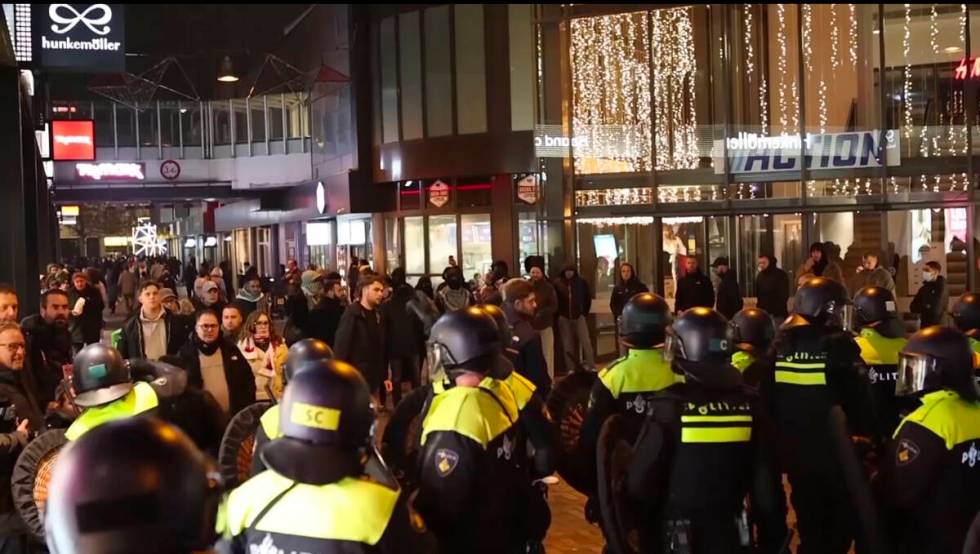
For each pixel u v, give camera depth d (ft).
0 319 24.77
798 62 59.77
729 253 60.08
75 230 242.17
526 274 59.88
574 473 18.17
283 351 27.09
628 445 15.55
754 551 14.99
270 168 127.85
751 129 60.03
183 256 202.59
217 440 19.77
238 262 147.54
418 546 9.98
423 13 79.77
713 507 14.66
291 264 80.23
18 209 41.55
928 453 14.20
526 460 15.33
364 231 92.22
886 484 14.75
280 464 9.53
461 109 77.66
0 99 41.19
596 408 17.99
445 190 80.59
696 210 59.57
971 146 57.88
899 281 58.03
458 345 14.21
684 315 15.29
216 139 134.62
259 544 9.80
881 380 22.22
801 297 19.93
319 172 105.40
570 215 60.34
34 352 24.41
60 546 6.63
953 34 59.98
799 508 20.01
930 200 57.47
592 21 61.57
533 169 74.90
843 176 58.75
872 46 61.05
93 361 16.69
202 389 21.84
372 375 32.32
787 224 59.62
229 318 27.81
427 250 82.17
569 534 26.02
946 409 14.26
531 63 74.95
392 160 83.10
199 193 131.64
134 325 28.48
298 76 110.83
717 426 14.61
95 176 128.36
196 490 6.82
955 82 60.03
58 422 19.49
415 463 14.52
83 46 41.75
